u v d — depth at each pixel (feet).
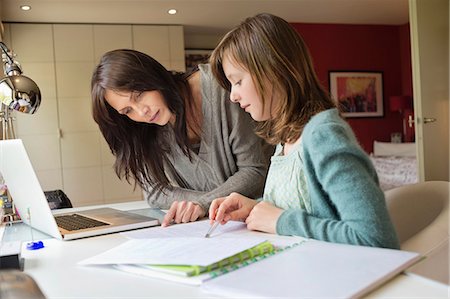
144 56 4.15
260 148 4.61
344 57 19.27
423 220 3.48
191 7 14.78
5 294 2.02
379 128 19.85
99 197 16.01
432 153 11.81
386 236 2.37
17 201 3.92
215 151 4.61
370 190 2.42
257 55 3.11
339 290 1.75
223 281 1.94
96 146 15.94
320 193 2.74
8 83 4.44
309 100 3.16
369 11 17.21
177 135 4.49
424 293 1.79
